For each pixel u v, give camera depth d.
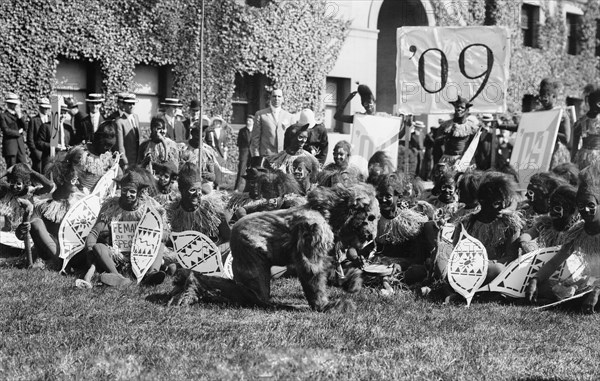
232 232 9.14
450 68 16.25
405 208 11.01
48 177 12.38
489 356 7.24
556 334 8.25
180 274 9.27
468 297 9.74
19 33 23.22
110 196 11.30
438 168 12.79
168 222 10.48
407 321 8.60
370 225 8.95
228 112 27.41
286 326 8.06
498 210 10.34
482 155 18.59
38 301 9.10
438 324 8.53
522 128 15.30
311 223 8.72
